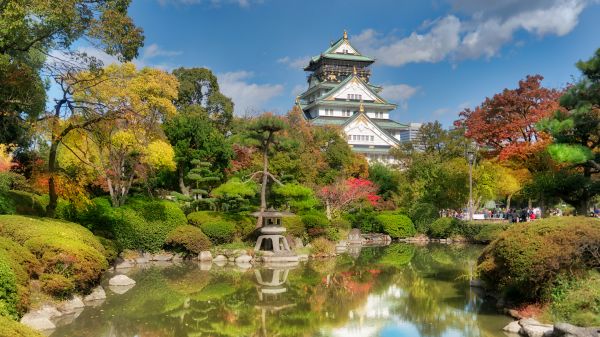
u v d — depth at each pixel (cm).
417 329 1259
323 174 4303
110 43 1698
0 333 576
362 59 7650
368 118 6638
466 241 3769
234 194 2764
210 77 4888
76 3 1634
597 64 1780
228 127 4825
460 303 1534
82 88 1898
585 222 1280
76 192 2014
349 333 1241
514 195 4625
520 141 3331
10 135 2111
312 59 8075
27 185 2217
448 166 3984
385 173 4866
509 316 1318
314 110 7300
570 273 1212
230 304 1579
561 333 959
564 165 2664
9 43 1636
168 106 2569
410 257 2847
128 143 2567
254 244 2752
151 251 2597
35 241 1401
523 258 1230
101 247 1780
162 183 3741
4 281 1016
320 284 1945
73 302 1452
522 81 3384
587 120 1842
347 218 3953
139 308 1503
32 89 1802
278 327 1305
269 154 3472
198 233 2631
